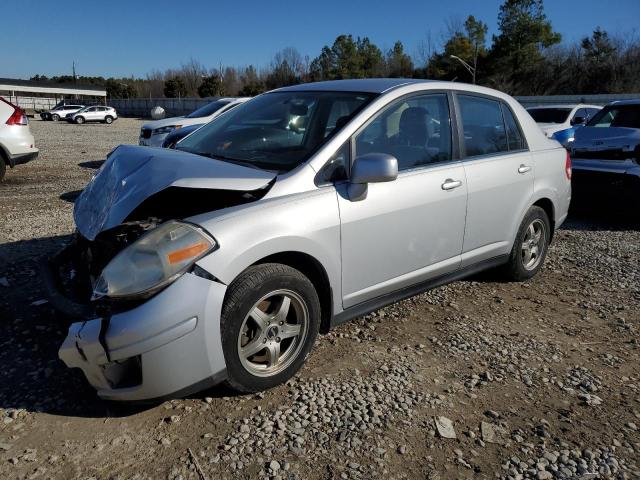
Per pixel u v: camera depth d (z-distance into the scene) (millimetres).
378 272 3551
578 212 7969
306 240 3076
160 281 2639
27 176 10805
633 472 2598
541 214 4934
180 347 2652
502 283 5027
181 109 61344
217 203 3217
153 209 3246
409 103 3832
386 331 3943
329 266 3240
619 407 3129
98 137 23984
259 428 2795
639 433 2893
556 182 5008
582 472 2586
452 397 3150
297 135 3633
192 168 3123
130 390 2660
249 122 3994
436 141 3982
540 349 3781
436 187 3814
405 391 3182
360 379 3281
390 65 75562
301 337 3199
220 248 2760
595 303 4637
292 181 3164
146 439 2695
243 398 3043
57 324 3846
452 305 4473
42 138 22406
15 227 6523
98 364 2648
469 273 4344
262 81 81188
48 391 3057
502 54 59312
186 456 2584
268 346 3059
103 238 3055
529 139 4832
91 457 2561
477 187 4141
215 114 12078
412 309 4352
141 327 2576
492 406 3084
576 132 7941
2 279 4688
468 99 4312
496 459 2656
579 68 55281
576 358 3684
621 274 5391
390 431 2818
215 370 2787
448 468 2584
